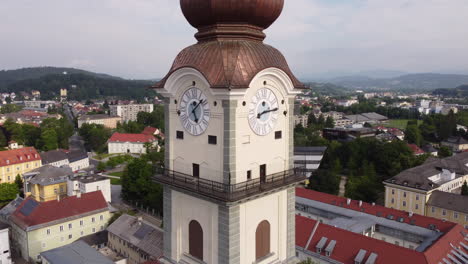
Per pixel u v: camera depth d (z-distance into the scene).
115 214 99.50
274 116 26.94
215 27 26.05
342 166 153.75
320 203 97.12
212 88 23.45
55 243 88.56
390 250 60.25
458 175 121.81
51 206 90.81
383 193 124.31
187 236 28.41
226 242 24.95
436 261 57.38
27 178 125.56
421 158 135.62
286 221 29.38
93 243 86.56
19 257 86.81
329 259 65.31
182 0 26.22
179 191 27.48
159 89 27.66
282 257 29.22
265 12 25.92
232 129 23.75
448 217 96.44
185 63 26.12
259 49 26.06
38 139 199.50
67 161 168.12
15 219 89.44
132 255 80.00
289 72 27.27
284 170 28.16
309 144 178.88
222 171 24.38
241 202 24.30
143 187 115.75
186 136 26.94
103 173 168.38
